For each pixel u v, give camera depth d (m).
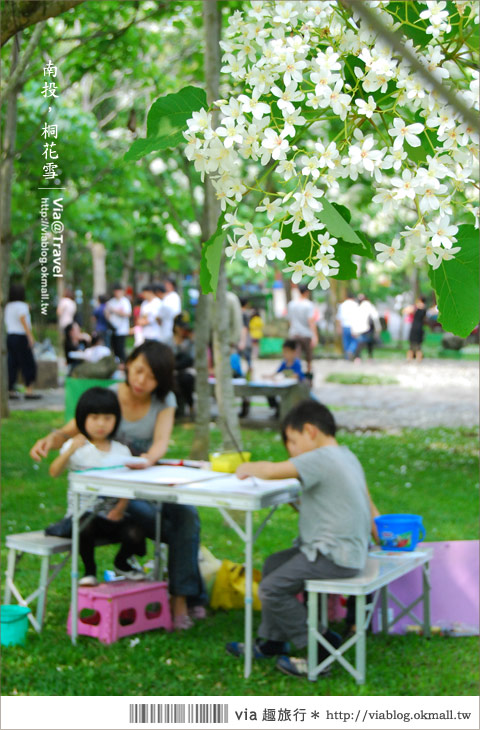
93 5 8.98
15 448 10.26
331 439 4.48
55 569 4.93
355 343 25.03
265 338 26.69
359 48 1.45
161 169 10.38
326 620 4.48
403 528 4.81
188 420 12.56
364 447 10.86
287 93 1.40
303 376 12.41
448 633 4.95
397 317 40.03
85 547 4.93
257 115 1.39
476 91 1.39
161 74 10.59
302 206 1.36
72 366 13.60
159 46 10.55
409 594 5.00
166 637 4.80
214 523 7.22
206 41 6.53
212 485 4.42
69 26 8.55
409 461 9.95
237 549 6.52
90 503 4.64
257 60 1.46
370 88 1.40
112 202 13.52
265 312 33.97
